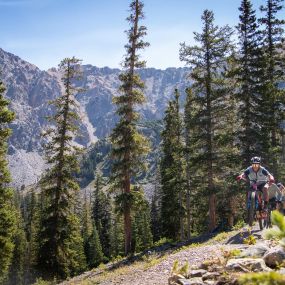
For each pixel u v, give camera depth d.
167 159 39.16
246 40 28.16
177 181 35.50
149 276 9.80
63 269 26.83
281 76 29.97
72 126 27.98
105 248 68.75
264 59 27.58
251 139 27.19
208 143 28.36
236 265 6.10
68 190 27.69
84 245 65.38
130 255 24.39
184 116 32.41
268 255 6.14
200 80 28.36
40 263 26.86
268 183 10.91
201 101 28.56
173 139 39.00
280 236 2.34
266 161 27.11
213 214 28.28
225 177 28.62
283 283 2.21
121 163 26.80
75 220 28.03
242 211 33.97
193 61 28.47
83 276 21.94
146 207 26.70
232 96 28.02
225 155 28.09
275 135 29.67
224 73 28.48
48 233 27.03
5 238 24.53
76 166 27.80
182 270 6.74
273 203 10.88
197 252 10.73
